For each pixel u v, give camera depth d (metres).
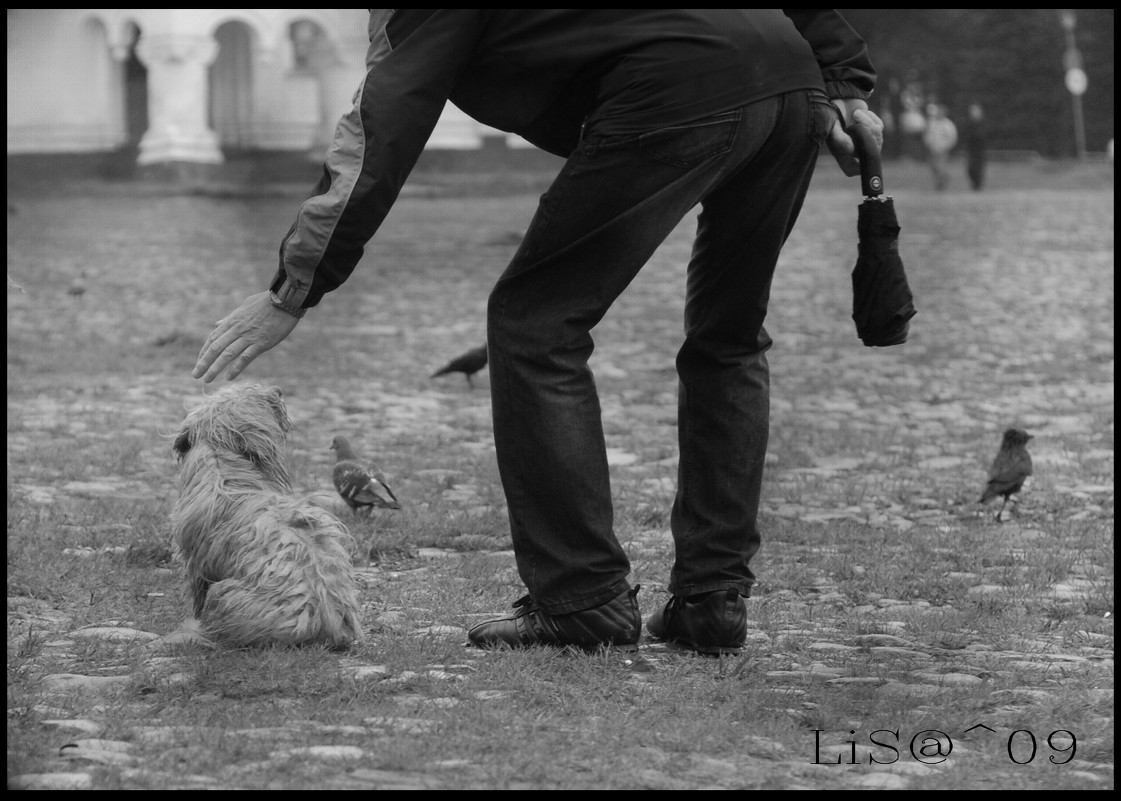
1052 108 105.81
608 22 7.09
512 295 7.45
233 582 7.54
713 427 7.79
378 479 11.81
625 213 7.16
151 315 27.59
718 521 7.82
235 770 5.77
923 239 45.00
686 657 7.81
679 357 7.86
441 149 67.94
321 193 7.14
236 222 47.88
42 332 25.06
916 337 25.89
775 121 7.18
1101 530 12.02
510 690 7.03
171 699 6.75
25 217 49.44
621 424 17.70
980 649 8.34
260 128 71.00
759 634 8.61
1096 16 105.81
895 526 12.34
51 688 6.96
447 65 7.07
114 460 14.26
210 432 7.98
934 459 15.60
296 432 16.55
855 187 71.75
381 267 37.06
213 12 63.56
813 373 21.98
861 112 7.57
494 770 5.83
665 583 9.99
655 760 6.04
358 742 6.18
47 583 9.28
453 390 20.06
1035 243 43.81
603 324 27.53
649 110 7.02
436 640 7.93
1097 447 16.11
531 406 7.45
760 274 7.57
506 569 10.22
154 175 62.91
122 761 5.86
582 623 7.59
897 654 8.13
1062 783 5.89
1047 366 22.52
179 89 63.34
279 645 7.44
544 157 70.38
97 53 67.88
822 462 15.40
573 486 7.51
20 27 67.38
